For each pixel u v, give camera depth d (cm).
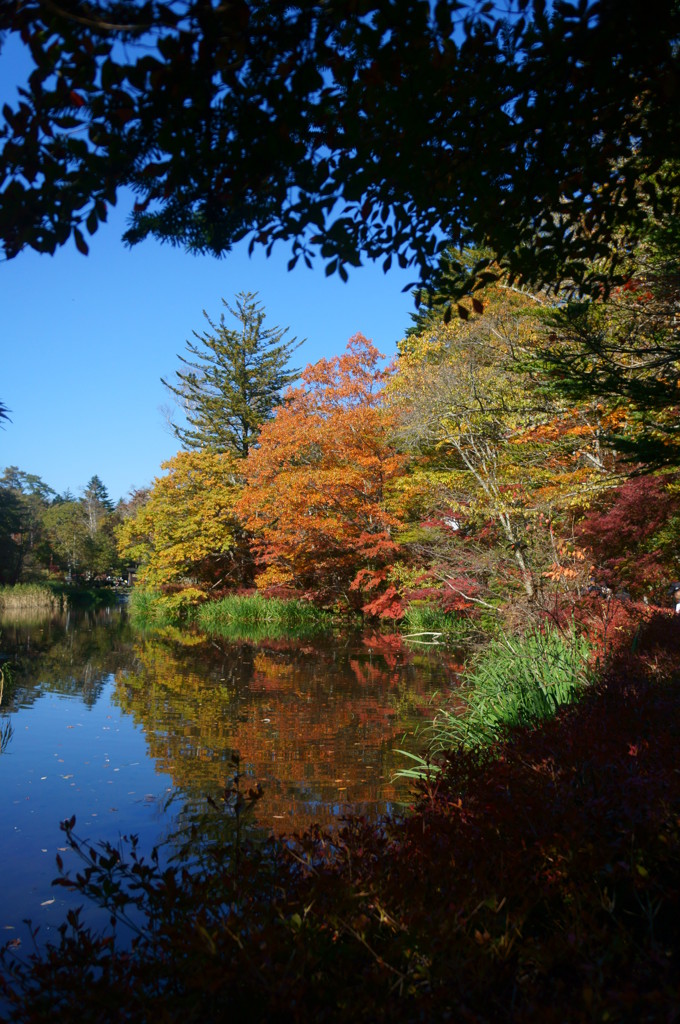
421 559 2222
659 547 1151
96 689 1274
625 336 732
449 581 1809
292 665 1573
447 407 1579
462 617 2023
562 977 226
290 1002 191
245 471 2852
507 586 1642
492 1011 200
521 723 582
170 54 229
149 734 907
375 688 1248
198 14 221
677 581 1195
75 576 6675
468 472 1647
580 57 276
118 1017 209
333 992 210
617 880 244
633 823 254
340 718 993
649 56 275
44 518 6869
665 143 327
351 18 241
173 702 1138
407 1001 205
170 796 646
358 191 306
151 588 3575
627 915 255
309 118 286
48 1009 219
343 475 2303
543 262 375
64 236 265
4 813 602
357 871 273
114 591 6719
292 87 247
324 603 2795
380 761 759
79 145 249
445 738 823
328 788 659
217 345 4075
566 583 1278
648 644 767
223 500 3247
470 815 321
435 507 1881
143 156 262
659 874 249
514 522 1599
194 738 884
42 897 439
